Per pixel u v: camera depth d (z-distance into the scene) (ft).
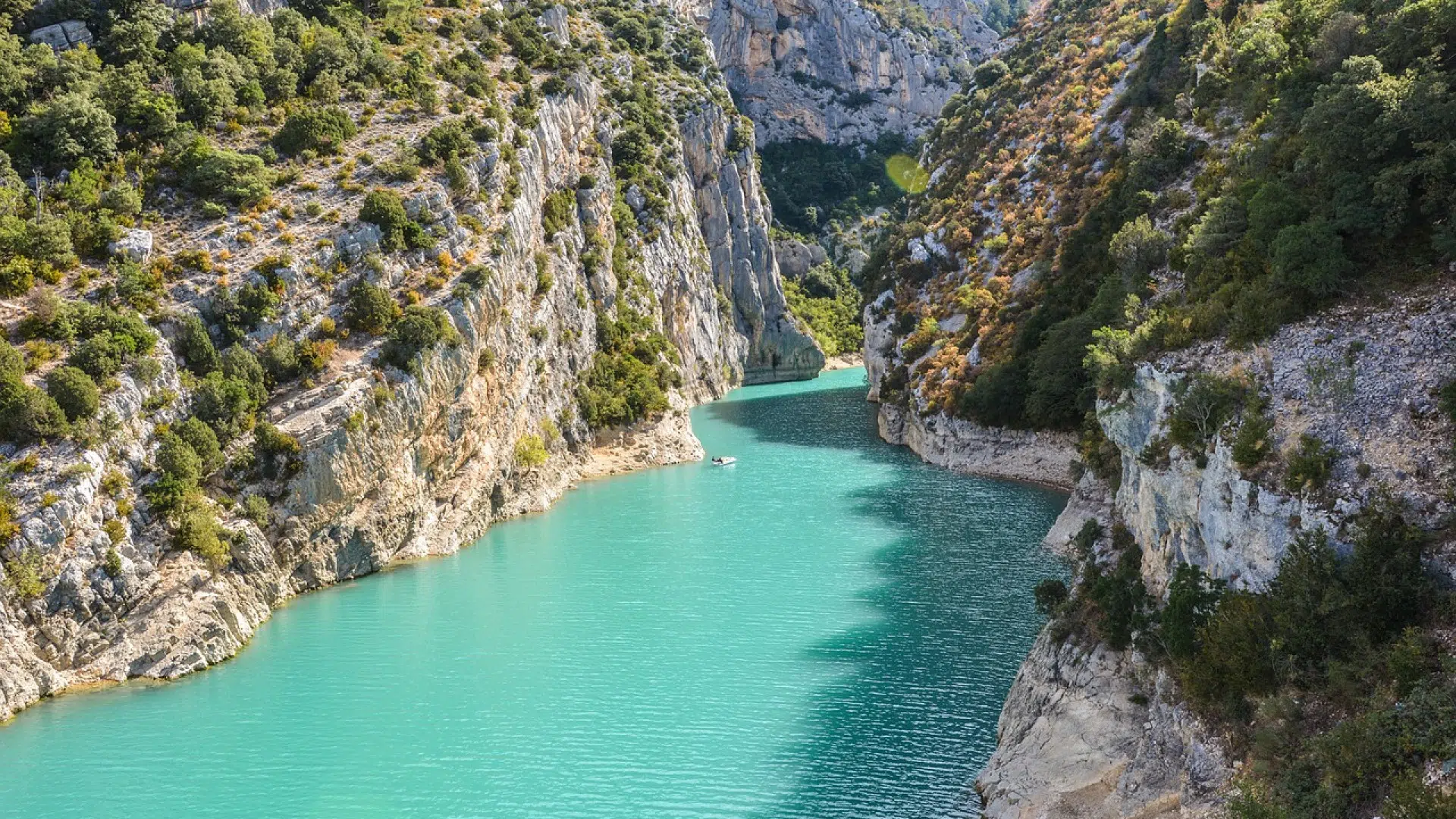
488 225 258.78
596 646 169.89
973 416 300.61
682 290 442.91
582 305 322.96
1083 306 278.87
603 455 316.19
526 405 271.28
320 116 248.32
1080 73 399.65
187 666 160.45
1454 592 89.25
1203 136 263.08
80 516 158.30
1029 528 234.58
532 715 144.77
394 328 214.48
